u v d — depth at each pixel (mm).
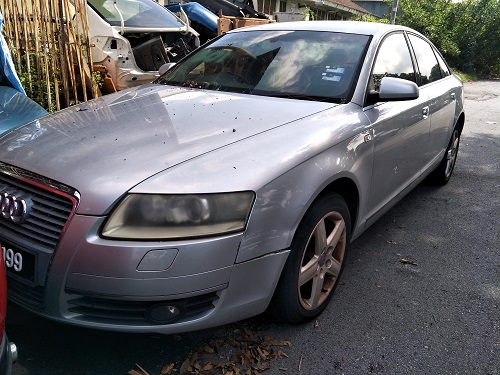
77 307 2133
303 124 2674
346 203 2959
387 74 3582
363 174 2973
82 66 5574
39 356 2381
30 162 2291
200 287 2098
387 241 3998
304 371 2406
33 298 2176
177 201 2066
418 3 24469
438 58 4984
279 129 2576
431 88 4387
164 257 2027
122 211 2049
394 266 3566
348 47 3451
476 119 10406
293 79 3266
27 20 5328
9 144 2539
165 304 2092
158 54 6750
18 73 5402
